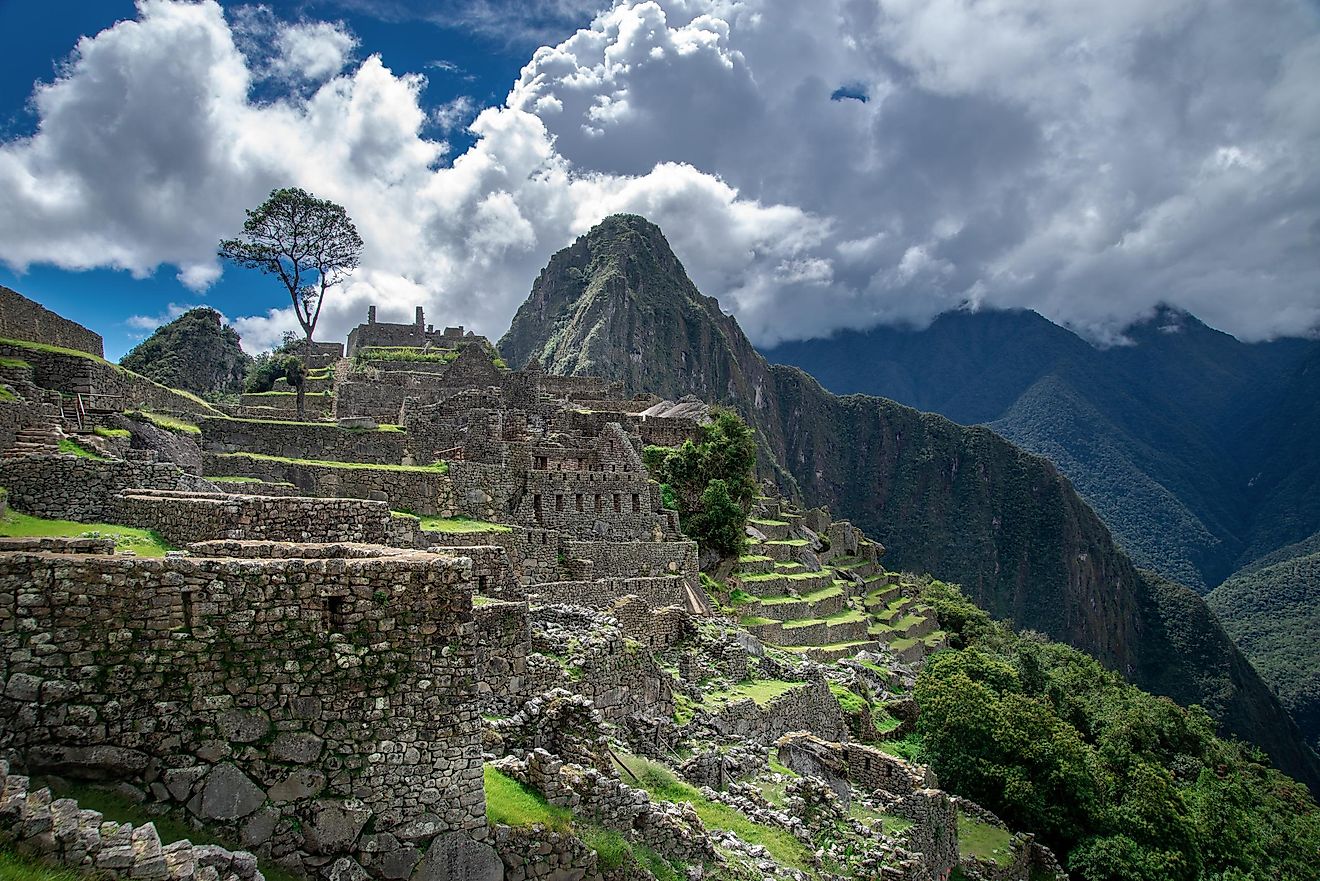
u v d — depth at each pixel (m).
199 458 31.25
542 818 13.09
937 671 51.69
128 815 9.18
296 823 10.09
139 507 17.41
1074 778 41.59
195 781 9.61
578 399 88.94
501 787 13.66
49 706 9.07
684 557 43.94
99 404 29.27
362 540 17.81
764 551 76.00
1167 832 41.81
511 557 33.62
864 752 31.02
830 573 85.12
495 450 41.56
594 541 38.69
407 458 39.16
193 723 9.73
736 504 55.62
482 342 109.69
